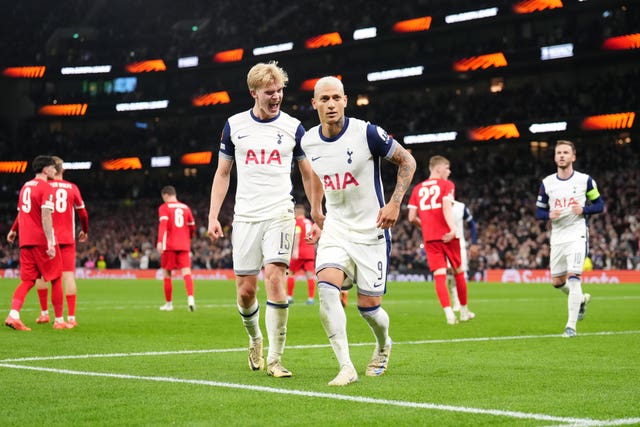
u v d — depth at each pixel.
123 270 44.38
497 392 5.29
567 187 9.79
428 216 11.54
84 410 4.63
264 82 6.42
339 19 49.44
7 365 6.72
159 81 56.84
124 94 54.59
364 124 5.88
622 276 32.06
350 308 15.79
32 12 58.41
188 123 57.06
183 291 25.73
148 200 54.81
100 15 58.72
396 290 26.39
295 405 4.77
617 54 40.78
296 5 52.31
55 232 10.99
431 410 4.60
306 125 52.53
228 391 5.31
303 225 17.58
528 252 36.59
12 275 45.28
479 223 41.91
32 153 54.75
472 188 44.81
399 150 5.88
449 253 11.71
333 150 5.87
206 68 52.22
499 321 12.19
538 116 42.06
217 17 55.31
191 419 4.35
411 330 10.59
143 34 57.25
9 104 57.88
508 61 41.34
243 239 6.41
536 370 6.45
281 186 6.45
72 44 57.38
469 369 6.53
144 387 5.49
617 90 40.53
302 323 11.92
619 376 6.10
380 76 45.56
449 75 44.66
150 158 51.75
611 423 4.21
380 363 6.20
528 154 46.25
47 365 6.76
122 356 7.46
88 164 53.31
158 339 9.30
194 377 6.03
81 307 16.58
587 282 33.12
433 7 45.41
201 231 48.69
